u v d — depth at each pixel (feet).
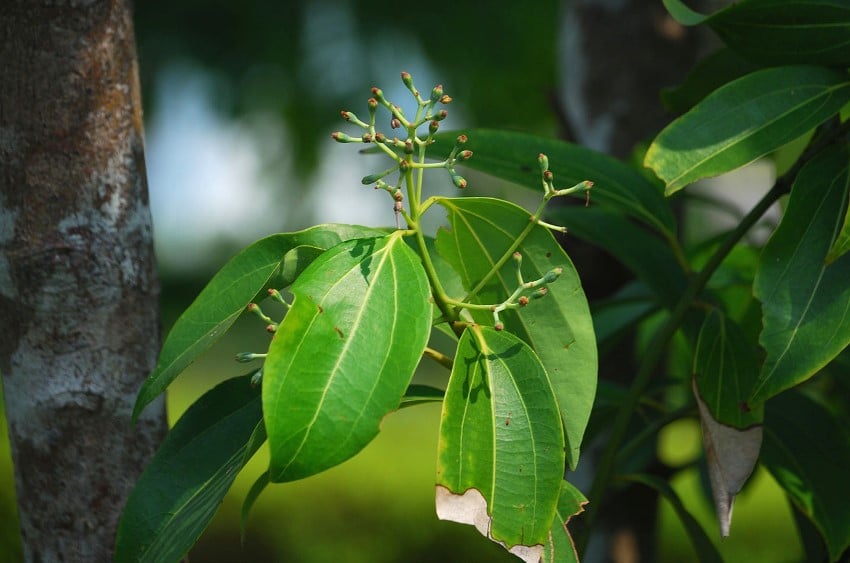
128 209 3.61
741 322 4.19
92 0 3.55
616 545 5.31
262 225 27.32
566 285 3.39
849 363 4.14
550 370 3.39
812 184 3.52
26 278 3.55
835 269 3.44
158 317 3.69
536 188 3.92
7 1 3.51
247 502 3.40
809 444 3.95
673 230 4.00
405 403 3.51
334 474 13.98
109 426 3.61
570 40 6.06
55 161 3.54
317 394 3.11
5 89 3.52
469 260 3.43
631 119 5.76
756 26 3.57
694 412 4.04
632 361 5.58
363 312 3.18
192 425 3.49
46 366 3.58
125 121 3.61
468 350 3.30
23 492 3.64
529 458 3.25
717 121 3.54
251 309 3.30
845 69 3.60
